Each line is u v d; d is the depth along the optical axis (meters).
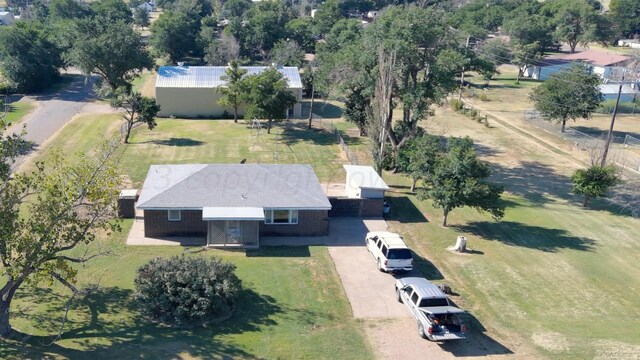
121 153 47.22
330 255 30.50
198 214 31.81
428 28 42.19
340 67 48.91
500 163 51.38
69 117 60.44
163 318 23.20
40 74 74.00
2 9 171.62
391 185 43.53
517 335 23.47
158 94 61.78
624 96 82.69
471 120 68.88
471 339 23.00
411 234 34.28
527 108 77.31
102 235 31.30
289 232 32.84
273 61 89.81
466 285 27.95
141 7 160.75
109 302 24.45
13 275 20.06
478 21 145.12
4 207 19.84
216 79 63.72
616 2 150.50
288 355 21.27
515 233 35.41
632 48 133.25
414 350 22.02
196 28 119.81
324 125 60.75
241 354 21.11
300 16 141.12
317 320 23.94
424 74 45.00
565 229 36.56
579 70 63.03
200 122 60.69
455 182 33.62
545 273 29.86
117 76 70.00
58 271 26.34
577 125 69.69
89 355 20.39
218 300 23.55
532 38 114.44
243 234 31.05
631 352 22.09
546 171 49.56
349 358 21.27
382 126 40.94
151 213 31.36
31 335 21.53
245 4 158.00
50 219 20.25
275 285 26.84
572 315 25.50
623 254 33.06
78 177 21.11
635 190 41.00
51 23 108.12
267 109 54.41
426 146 36.00
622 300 27.28
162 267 24.30
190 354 20.88
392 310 25.12
